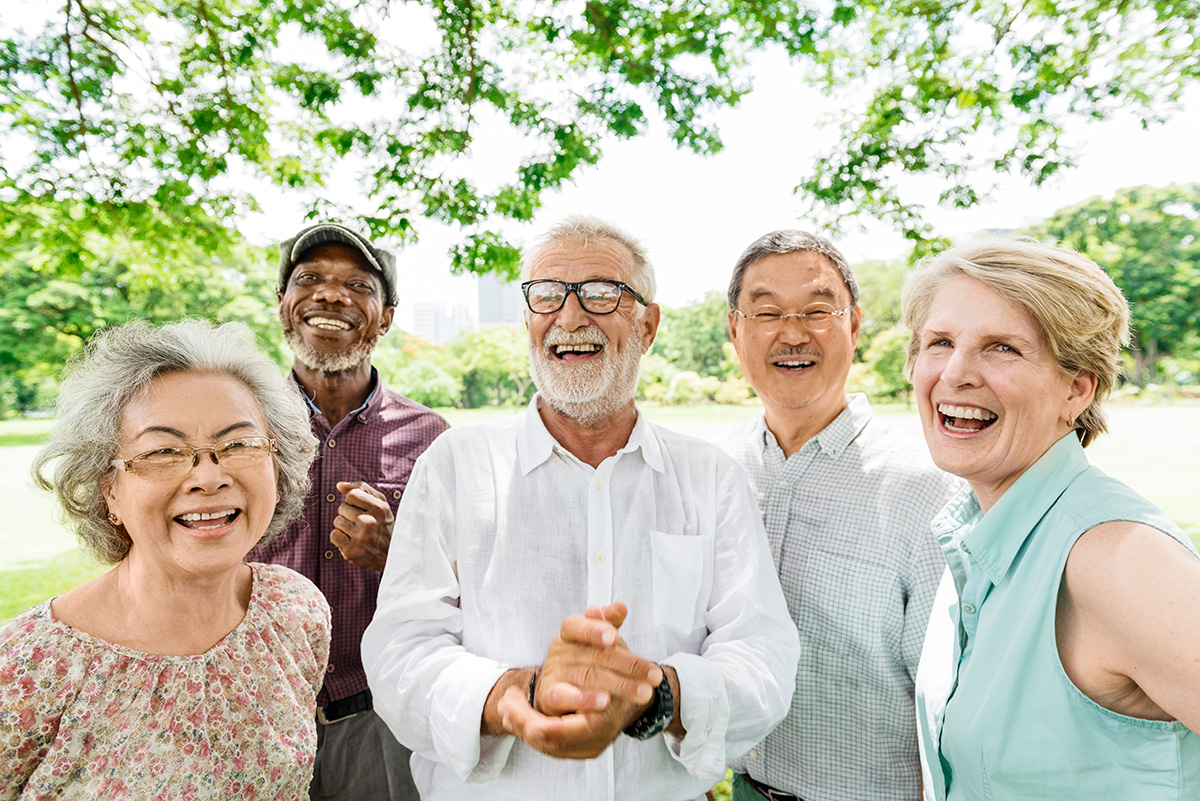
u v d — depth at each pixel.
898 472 1.81
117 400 1.18
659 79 4.63
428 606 1.57
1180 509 9.18
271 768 1.27
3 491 12.21
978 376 1.19
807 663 1.81
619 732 1.23
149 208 4.77
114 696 1.15
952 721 1.20
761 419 2.20
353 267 2.40
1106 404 1.23
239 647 1.29
